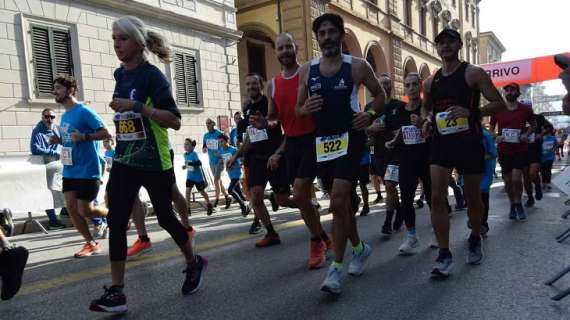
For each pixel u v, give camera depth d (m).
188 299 3.14
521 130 5.86
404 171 4.40
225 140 8.98
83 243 5.68
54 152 7.36
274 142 4.59
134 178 2.93
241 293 3.23
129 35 2.88
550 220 5.92
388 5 22.34
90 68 9.79
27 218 7.96
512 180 5.98
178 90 11.88
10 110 8.48
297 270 3.80
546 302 2.92
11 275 2.84
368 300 3.02
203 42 12.61
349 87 3.08
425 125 3.62
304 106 3.04
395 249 4.51
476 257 3.82
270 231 4.82
